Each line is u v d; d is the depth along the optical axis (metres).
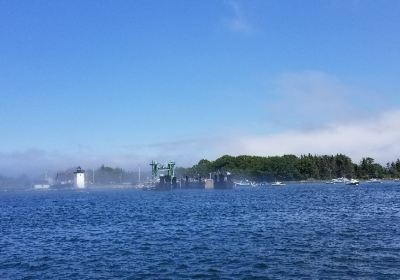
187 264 49.47
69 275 46.25
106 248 62.75
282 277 42.12
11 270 49.69
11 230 93.06
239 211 127.06
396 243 58.91
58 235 80.94
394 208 124.12
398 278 40.44
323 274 42.75
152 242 67.00
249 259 51.03
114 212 140.25
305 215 107.88
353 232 71.56
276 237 68.38
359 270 43.91
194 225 90.38
